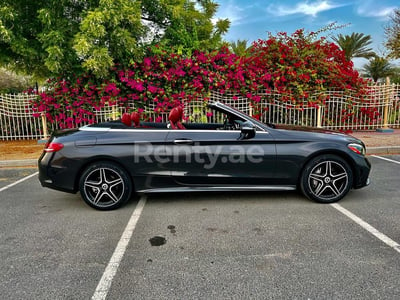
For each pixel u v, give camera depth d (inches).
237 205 161.5
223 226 135.6
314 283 93.4
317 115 377.7
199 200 170.6
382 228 131.0
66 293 91.0
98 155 153.3
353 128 400.2
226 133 158.9
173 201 169.6
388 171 226.1
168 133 158.2
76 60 339.9
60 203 171.8
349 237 123.0
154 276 98.6
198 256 110.4
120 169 155.5
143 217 147.9
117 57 343.3
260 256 109.7
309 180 157.9
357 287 91.1
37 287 94.1
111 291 91.4
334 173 159.2
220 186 160.9
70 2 327.6
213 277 97.4
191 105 354.3
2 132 371.2
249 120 164.4
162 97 355.3
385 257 107.6
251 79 362.6
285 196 174.2
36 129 370.6
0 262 109.0
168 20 442.9
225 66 365.7
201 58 359.3
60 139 157.6
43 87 379.6
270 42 386.3
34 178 229.0
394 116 401.4
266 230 130.8
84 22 293.3
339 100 388.2
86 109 354.3
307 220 140.3
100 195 156.8
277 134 159.5
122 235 128.9
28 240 125.9
